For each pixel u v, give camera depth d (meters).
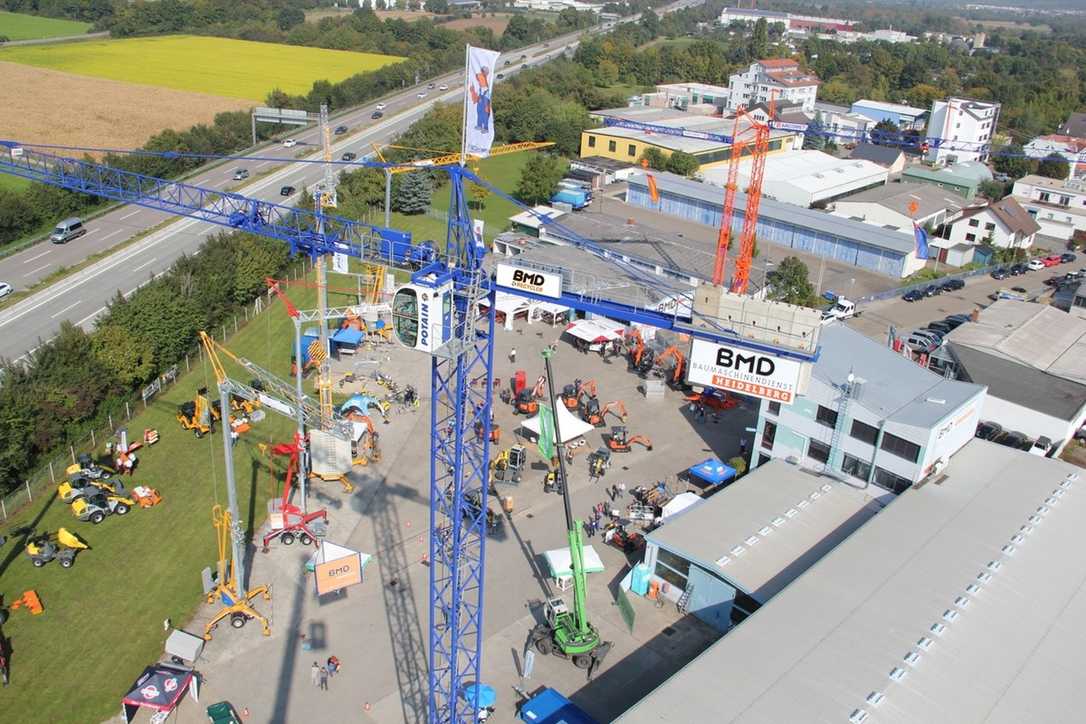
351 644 46.50
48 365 64.69
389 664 45.25
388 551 54.53
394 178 126.50
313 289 97.31
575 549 45.12
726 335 43.47
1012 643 41.06
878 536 49.50
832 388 58.31
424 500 60.31
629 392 77.94
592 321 88.81
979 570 46.47
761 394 43.59
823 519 53.44
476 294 38.28
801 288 96.31
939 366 82.06
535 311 92.75
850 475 59.00
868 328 95.50
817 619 42.41
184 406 67.69
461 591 41.22
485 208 134.38
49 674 43.25
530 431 69.50
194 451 64.38
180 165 135.25
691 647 47.41
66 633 46.06
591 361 84.06
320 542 53.56
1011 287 114.06
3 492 57.22
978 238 127.06
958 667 39.38
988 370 77.50
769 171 145.50
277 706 42.16
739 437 70.62
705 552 49.38
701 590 49.12
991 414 73.12
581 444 67.88
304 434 60.91
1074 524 51.38
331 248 59.59
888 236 112.31
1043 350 81.81
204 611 48.34
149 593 49.41
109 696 42.22
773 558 49.25
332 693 43.12
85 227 111.50
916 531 50.09
